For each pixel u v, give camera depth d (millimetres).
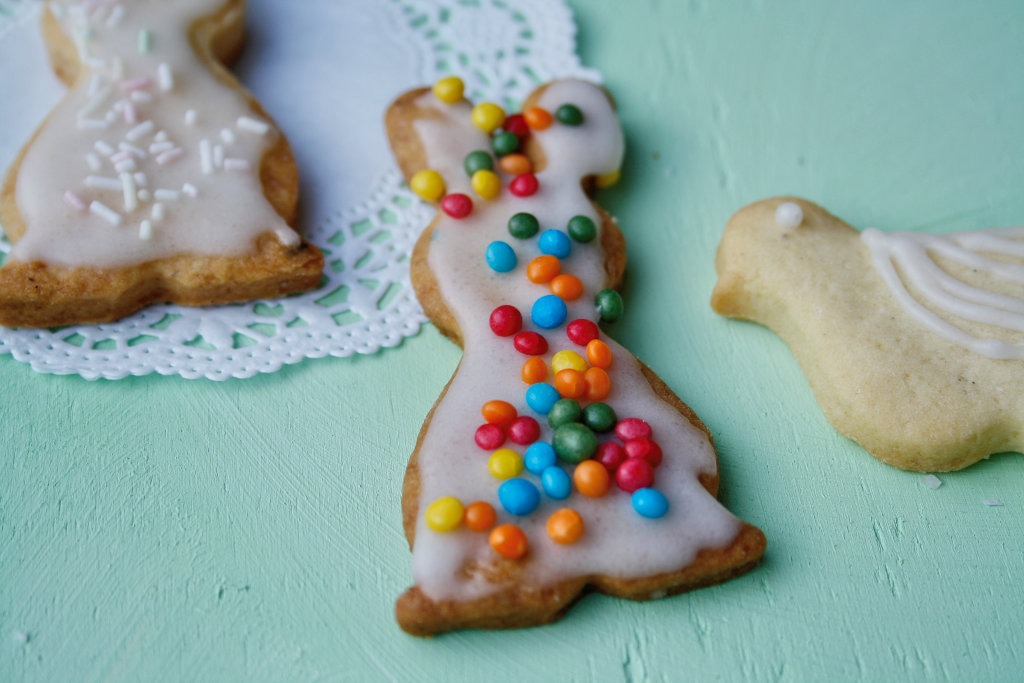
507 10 269
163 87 239
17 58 254
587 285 224
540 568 196
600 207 239
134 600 202
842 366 215
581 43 268
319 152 249
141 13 247
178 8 249
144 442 216
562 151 239
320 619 201
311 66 261
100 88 238
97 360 222
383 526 209
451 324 222
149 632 199
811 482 214
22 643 198
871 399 211
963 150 252
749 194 247
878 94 260
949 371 212
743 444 217
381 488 212
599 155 240
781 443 217
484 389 211
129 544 206
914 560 206
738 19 272
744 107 259
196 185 229
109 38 244
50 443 215
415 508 202
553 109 244
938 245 226
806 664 198
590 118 243
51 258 221
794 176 249
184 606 201
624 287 235
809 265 224
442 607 195
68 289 220
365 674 197
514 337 216
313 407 220
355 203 242
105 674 196
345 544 207
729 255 229
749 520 210
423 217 240
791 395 222
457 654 198
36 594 202
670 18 272
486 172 232
